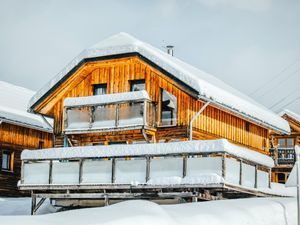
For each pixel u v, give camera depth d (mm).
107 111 24625
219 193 22562
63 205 24781
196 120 24188
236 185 21062
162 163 21297
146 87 24938
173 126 23953
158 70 23812
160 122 24359
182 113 23812
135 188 21562
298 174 13820
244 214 16828
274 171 42031
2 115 30719
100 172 22594
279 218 18094
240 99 26422
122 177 22031
